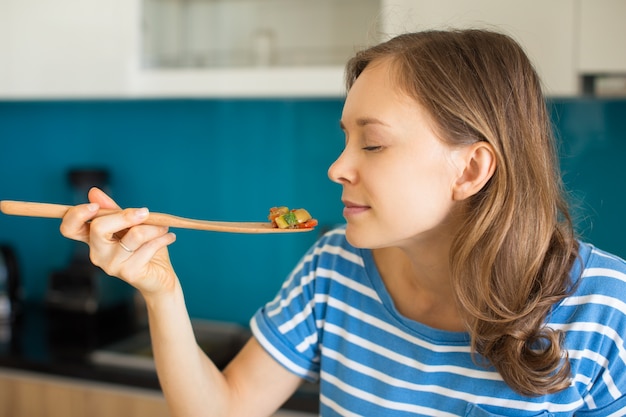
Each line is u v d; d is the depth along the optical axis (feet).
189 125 7.75
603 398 2.84
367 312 3.20
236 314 7.76
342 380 3.24
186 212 7.86
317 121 7.28
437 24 5.17
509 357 2.77
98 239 2.54
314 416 5.69
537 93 2.87
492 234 2.77
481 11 5.08
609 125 6.45
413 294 3.15
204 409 3.14
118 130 8.04
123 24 6.24
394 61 2.73
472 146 2.70
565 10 4.93
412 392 3.04
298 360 3.40
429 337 3.00
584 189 6.58
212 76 6.07
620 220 6.48
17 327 7.64
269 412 3.47
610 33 4.85
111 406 6.27
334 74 5.75
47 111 8.31
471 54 2.75
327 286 3.37
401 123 2.65
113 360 6.46
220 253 7.75
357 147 2.78
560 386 2.77
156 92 6.25
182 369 3.05
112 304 7.91
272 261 7.56
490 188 2.77
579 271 2.87
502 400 2.90
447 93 2.64
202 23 6.46
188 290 7.91
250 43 6.35
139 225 2.63
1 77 6.75
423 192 2.70
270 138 7.47
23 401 6.59
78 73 6.46
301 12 6.18
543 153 2.84
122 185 8.09
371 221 2.77
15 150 8.52
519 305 2.82
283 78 5.90
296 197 7.44
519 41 5.04
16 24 6.60
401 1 5.26
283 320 3.42
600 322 2.79
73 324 7.75
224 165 7.66
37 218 8.48
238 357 3.52
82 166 8.24
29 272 8.60
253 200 7.60
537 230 2.81
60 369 6.40
